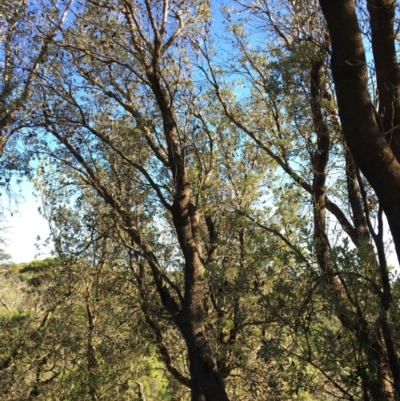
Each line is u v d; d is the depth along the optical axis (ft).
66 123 27.96
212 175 34.37
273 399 21.62
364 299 13.41
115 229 36.47
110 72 29.32
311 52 18.74
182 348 39.55
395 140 13.56
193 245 26.84
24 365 42.70
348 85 12.22
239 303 20.83
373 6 14.06
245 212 26.58
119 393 40.24
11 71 26.89
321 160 22.48
